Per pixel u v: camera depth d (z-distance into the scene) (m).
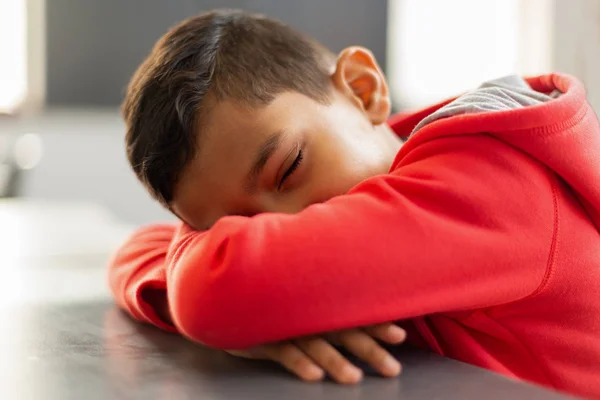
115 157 2.43
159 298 0.67
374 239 0.51
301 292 0.50
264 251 0.51
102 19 2.33
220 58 0.71
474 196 0.55
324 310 0.50
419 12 2.46
